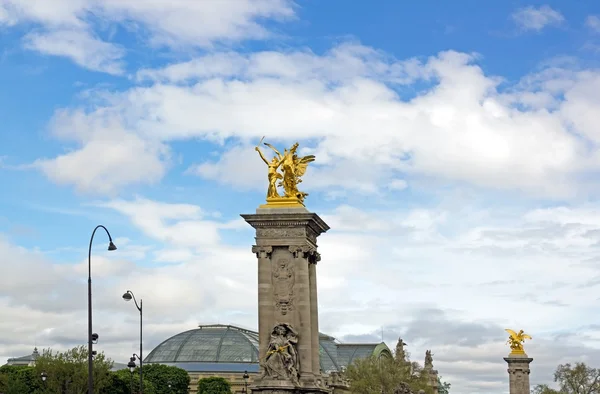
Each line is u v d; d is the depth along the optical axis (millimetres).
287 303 112938
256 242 114688
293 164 117375
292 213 113812
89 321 89938
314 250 116438
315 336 116500
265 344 112250
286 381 109375
